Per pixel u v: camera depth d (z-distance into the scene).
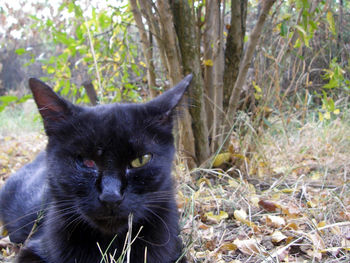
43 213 0.32
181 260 0.30
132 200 0.26
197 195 0.41
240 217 0.37
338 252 0.31
